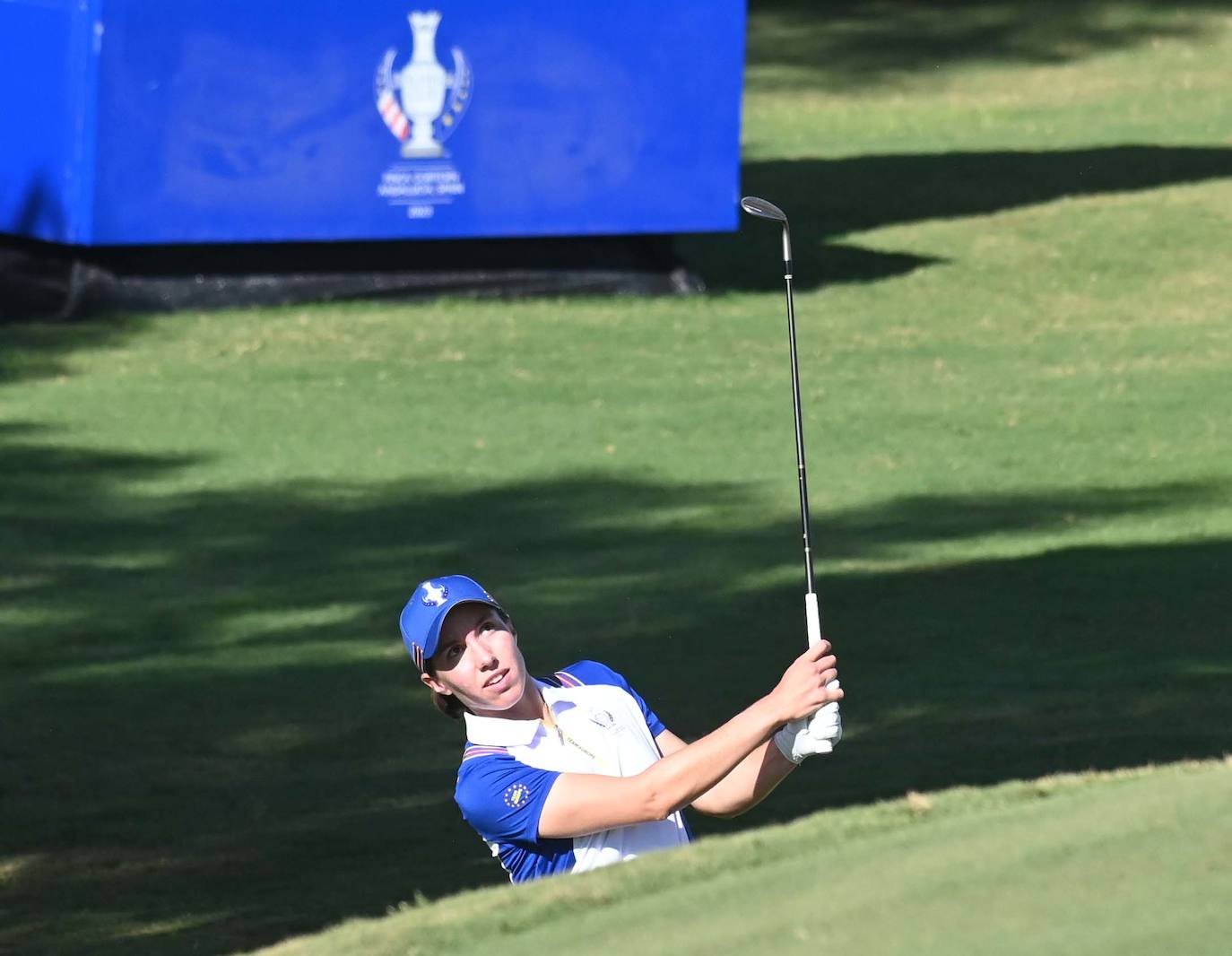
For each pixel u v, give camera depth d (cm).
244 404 7188
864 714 4012
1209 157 11162
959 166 11244
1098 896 1070
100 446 6725
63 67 7869
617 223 8438
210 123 7981
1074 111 12738
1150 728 3712
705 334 8144
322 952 1248
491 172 8319
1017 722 3847
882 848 1235
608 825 1489
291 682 4622
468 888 2961
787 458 6606
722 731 1473
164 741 4175
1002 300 8588
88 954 2727
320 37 8056
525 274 8575
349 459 6638
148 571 5584
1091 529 5728
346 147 8156
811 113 13062
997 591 5100
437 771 3894
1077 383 7388
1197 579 5119
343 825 3475
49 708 4412
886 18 15438
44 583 5462
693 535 5834
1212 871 1091
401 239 8281
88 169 7862
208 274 8256
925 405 7156
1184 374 7469
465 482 6400
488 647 1535
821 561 5541
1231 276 8788
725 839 1375
